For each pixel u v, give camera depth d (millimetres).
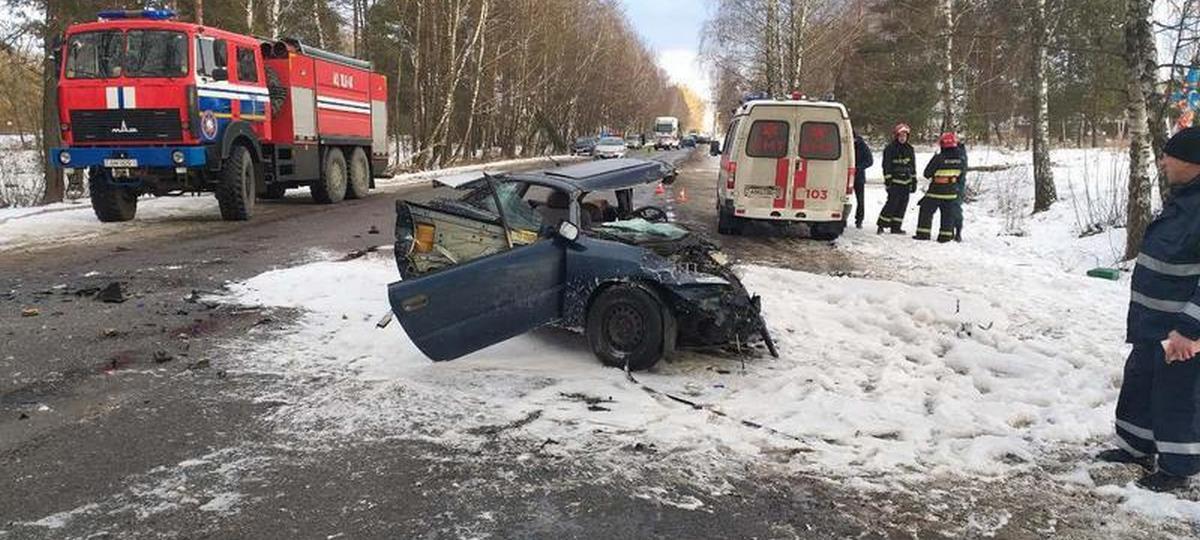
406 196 19891
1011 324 7473
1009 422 4945
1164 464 3975
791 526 3594
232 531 3418
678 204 18516
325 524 3504
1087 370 5980
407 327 5480
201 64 12500
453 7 35844
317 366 5664
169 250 10523
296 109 15789
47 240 11359
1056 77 31062
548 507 3707
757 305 6133
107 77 12227
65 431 4445
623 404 5051
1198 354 3830
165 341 6207
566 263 5895
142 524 3459
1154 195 13938
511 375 5566
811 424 4758
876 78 39531
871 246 12727
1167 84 10820
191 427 4539
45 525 3428
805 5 37562
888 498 3887
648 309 5645
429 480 3953
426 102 38375
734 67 47625
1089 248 11977
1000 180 21469
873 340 6805
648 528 3537
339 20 36250
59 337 6258
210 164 12914
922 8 27656
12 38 20328
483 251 6504
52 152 12469
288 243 11273
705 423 4750
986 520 3701
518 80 47875
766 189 12727
